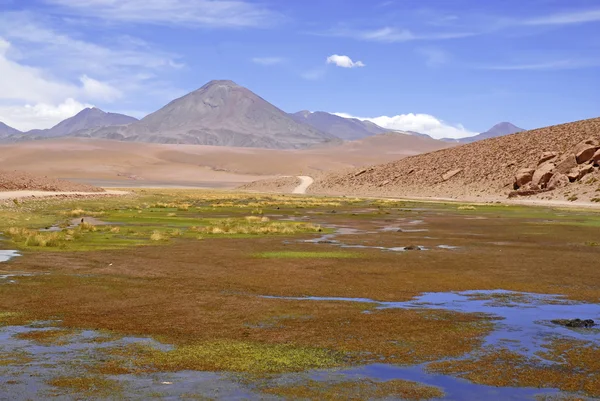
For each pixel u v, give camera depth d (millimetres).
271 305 15742
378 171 148500
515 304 16281
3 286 17656
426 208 73500
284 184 168125
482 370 10719
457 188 118500
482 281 19750
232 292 17484
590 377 10383
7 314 14414
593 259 25219
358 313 14945
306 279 19781
